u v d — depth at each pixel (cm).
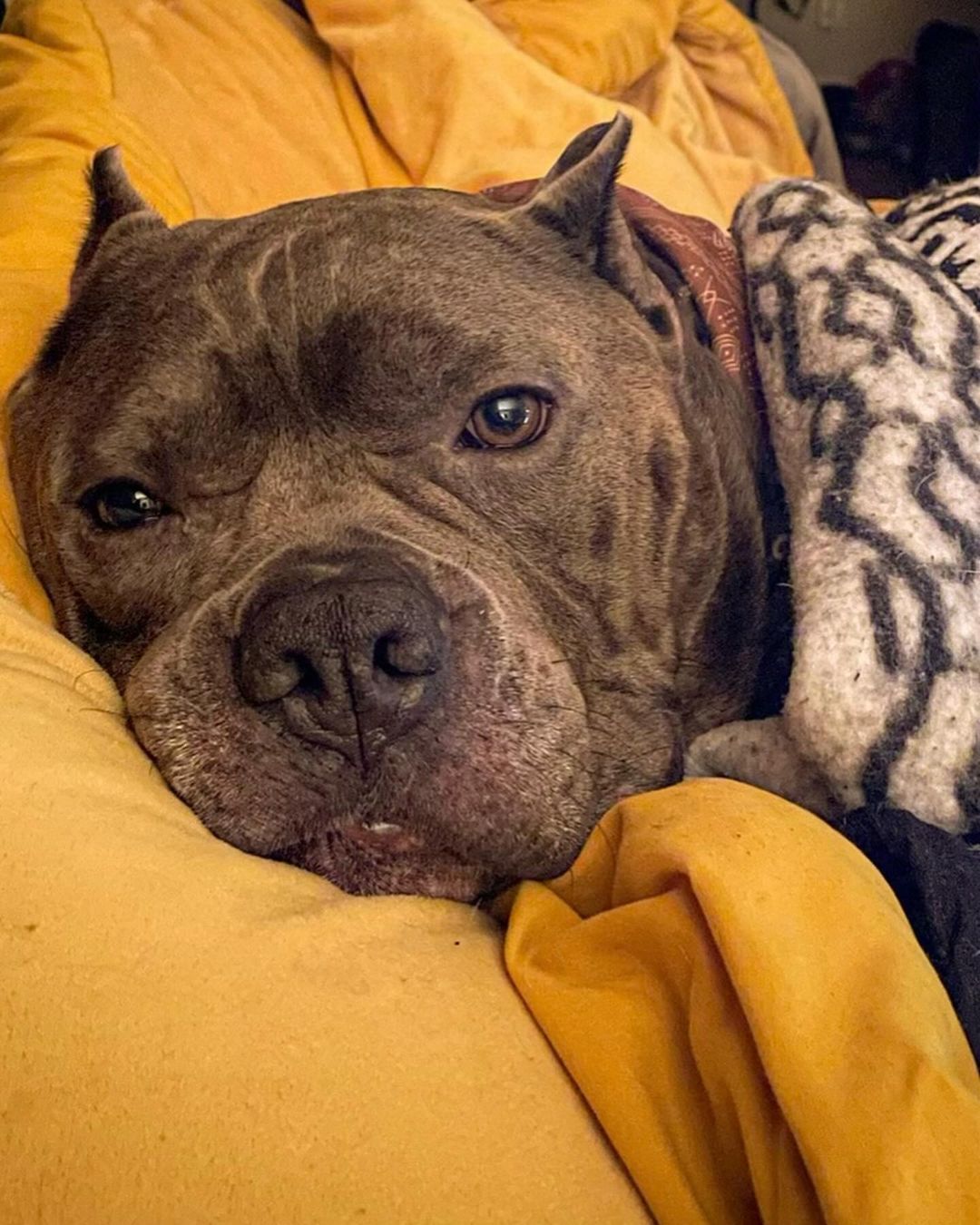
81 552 31
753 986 20
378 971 22
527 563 30
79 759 24
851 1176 18
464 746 25
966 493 31
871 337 33
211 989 20
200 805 26
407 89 66
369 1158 19
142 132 56
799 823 24
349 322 29
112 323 32
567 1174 20
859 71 119
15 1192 18
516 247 32
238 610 26
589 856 26
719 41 86
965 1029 25
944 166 110
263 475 30
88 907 21
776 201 39
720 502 34
